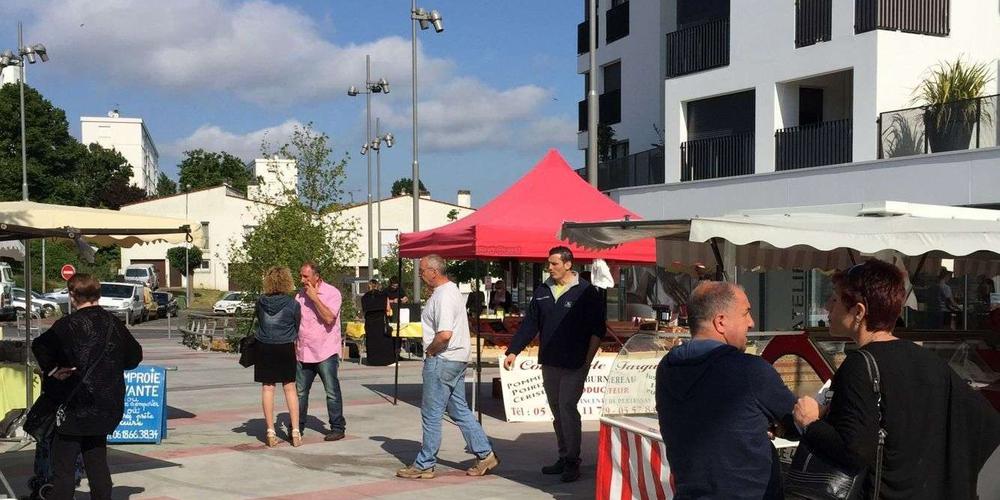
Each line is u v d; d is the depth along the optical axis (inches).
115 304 1604.3
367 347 739.4
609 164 1141.1
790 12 892.0
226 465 360.5
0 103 2783.0
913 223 247.3
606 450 261.6
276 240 952.3
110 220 358.0
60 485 248.4
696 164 997.2
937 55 841.5
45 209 362.6
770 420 144.6
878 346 139.7
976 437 139.1
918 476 135.0
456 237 453.7
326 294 417.7
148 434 405.1
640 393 260.8
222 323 1114.7
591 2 740.0
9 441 368.5
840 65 847.7
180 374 715.4
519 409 470.6
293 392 400.2
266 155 1014.4
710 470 143.4
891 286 141.5
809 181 864.3
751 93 950.4
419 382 659.4
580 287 328.5
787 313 807.1
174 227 367.6
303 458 374.6
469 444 337.1
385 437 423.8
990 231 224.7
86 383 249.9
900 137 800.3
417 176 1184.8
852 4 837.8
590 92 738.2
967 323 529.7
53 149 2861.7
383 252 1940.2
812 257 408.2
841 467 137.5
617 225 300.4
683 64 1023.6
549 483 325.7
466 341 336.8
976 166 732.7
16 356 374.0
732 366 145.0
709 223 252.8
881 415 135.5
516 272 761.6
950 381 139.4
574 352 325.1
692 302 154.4
